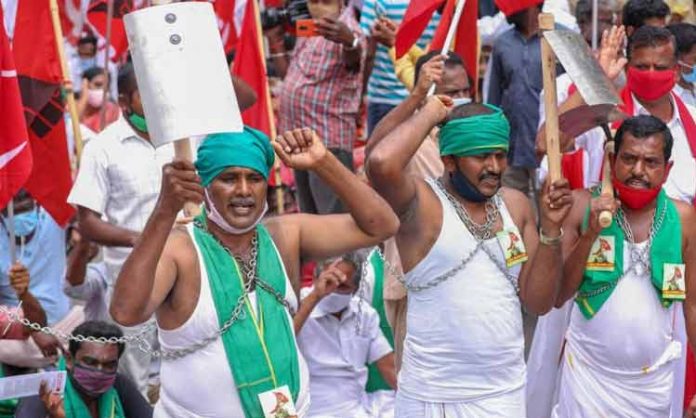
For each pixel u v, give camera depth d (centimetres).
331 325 970
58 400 854
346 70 1245
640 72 917
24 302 981
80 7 1443
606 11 1212
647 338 808
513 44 1226
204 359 657
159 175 1002
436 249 755
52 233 1116
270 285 666
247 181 652
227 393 659
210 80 619
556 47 732
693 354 857
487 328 759
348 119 1253
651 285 809
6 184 944
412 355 777
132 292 620
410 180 749
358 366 977
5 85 938
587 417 827
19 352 980
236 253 666
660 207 806
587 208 812
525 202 793
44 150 1058
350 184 672
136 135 1002
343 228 690
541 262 757
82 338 862
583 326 820
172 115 613
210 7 625
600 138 918
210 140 654
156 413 675
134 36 618
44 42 1058
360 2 1341
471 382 764
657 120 799
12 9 1105
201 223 668
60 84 1063
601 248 803
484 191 751
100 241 991
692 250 816
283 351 665
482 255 759
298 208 1295
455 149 746
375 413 981
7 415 924
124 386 914
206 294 654
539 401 885
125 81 991
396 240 770
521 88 1218
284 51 1420
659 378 820
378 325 987
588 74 729
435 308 762
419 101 828
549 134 748
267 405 658
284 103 1263
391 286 968
